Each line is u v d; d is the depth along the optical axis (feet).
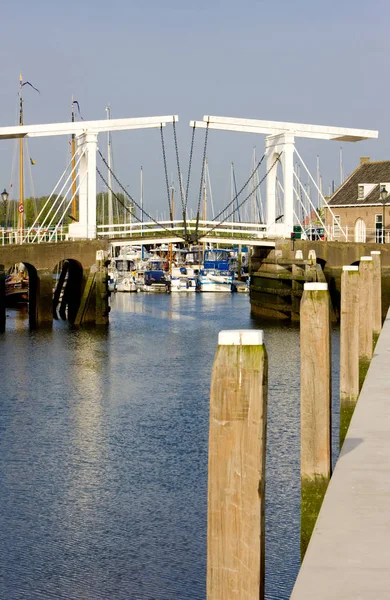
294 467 59.67
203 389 94.89
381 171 245.04
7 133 169.37
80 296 174.70
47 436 71.82
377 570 18.54
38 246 166.20
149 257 371.15
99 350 129.80
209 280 286.87
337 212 246.27
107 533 48.55
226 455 16.37
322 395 28.32
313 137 189.98
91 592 40.96
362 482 25.44
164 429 74.23
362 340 52.03
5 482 58.39
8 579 42.47
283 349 128.57
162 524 49.88
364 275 52.19
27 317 183.83
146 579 42.29
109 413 81.20
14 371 107.76
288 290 183.52
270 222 195.42
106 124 177.47
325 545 20.21
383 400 38.50
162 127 180.75
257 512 16.21
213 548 16.43
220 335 16.48
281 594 39.37
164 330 161.07
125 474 60.13
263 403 16.26
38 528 49.39
